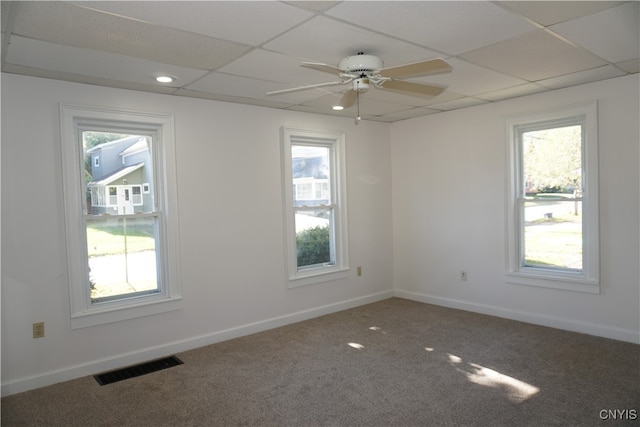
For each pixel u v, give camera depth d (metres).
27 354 3.09
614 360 3.30
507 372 3.17
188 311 3.86
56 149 3.20
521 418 2.54
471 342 3.82
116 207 3.56
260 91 3.70
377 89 3.68
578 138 3.96
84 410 2.78
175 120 3.79
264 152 4.35
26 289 3.09
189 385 3.12
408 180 5.36
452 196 4.90
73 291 3.27
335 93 3.80
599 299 3.83
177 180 3.79
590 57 3.04
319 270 4.86
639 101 3.52
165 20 2.22
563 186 4.08
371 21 2.31
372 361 3.47
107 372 3.38
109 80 3.26
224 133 4.07
